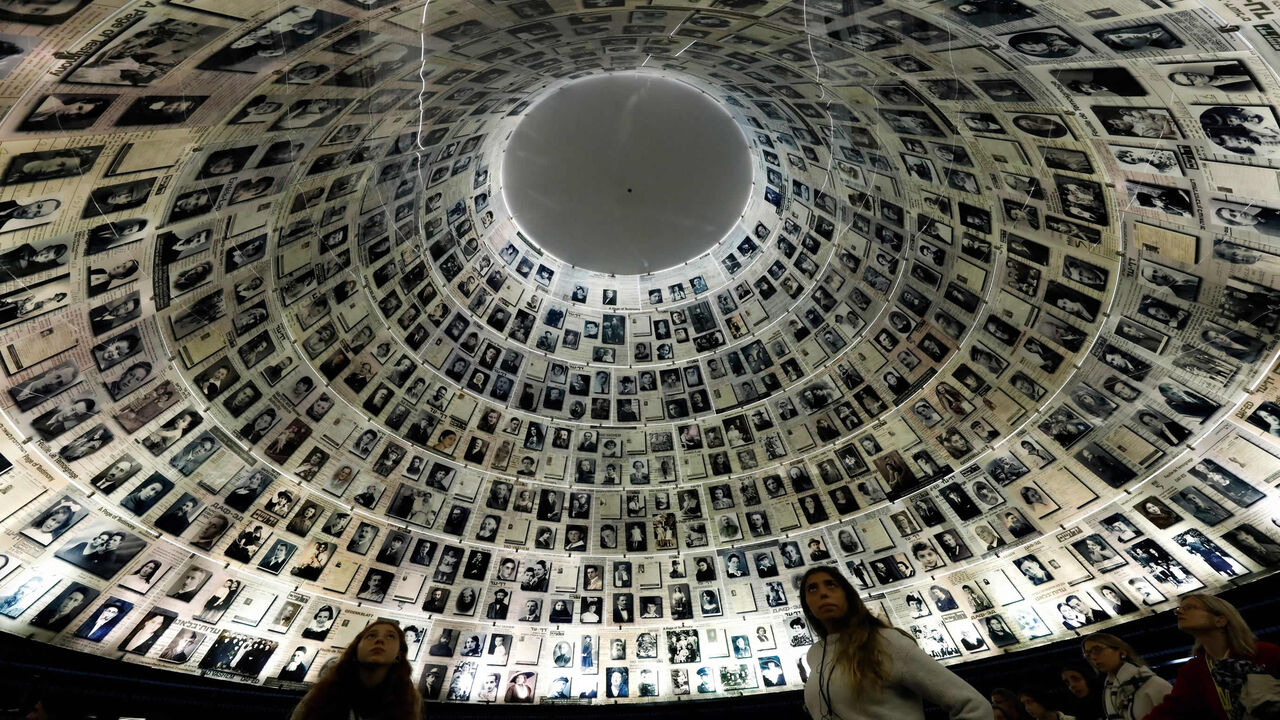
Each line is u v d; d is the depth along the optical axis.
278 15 8.27
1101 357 14.41
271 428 15.66
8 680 10.34
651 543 19.88
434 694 16.45
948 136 13.57
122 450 12.65
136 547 12.92
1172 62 8.49
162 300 12.39
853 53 11.73
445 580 17.86
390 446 18.22
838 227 19.58
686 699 17.33
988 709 3.10
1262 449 12.28
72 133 8.31
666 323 22.70
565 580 19.08
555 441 20.97
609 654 18.08
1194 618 5.30
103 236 10.42
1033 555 15.56
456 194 19.11
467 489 19.25
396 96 12.43
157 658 12.73
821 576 3.97
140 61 7.84
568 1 10.55
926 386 18.11
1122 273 13.24
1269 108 8.30
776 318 21.34
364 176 14.88
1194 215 11.02
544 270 22.61
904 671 3.35
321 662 15.07
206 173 11.01
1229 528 12.75
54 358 11.06
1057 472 15.60
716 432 21.09
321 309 16.30
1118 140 10.70
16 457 11.02
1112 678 6.76
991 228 15.38
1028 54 9.62
